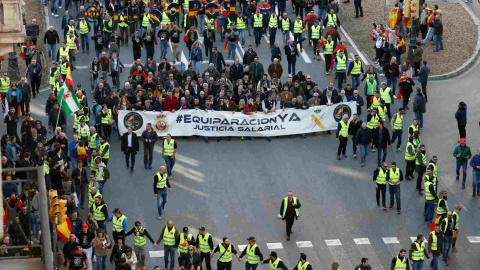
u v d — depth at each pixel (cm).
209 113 6812
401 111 6531
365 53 8462
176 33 7938
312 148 6738
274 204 5925
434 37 8419
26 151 6006
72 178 5688
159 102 6775
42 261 2112
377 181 5800
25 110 7044
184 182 6172
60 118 6594
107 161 6175
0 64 7619
